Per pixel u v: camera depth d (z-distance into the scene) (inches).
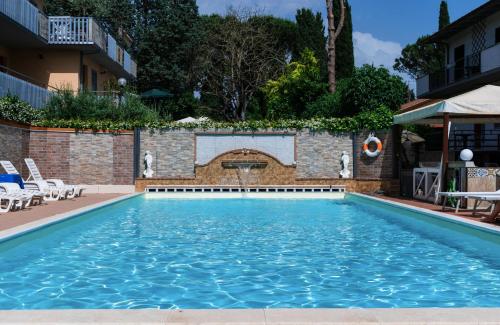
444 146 479.8
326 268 242.5
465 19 922.7
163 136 707.4
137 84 1473.9
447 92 1018.1
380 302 184.1
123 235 347.9
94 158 681.0
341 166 704.4
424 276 225.8
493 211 339.3
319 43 1524.4
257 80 1408.7
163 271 235.3
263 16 1465.3
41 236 323.0
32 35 780.6
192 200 630.5
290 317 130.6
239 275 227.0
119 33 1485.0
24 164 622.2
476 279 220.4
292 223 413.7
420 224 400.5
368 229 377.7
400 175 662.5
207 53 1470.2
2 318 130.3
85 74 961.5
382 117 686.5
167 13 1494.8
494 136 888.9
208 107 1513.3
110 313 134.6
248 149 693.3
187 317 131.0
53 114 697.0
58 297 189.9
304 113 918.4
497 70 784.9
